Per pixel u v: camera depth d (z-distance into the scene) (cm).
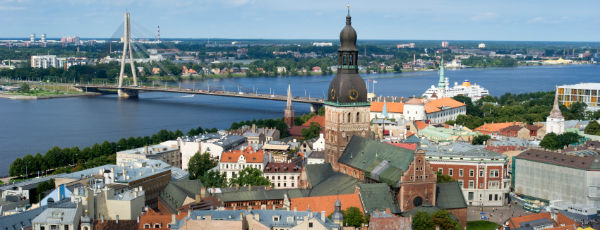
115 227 18375
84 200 19288
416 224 19875
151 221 18238
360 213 19750
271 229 17438
